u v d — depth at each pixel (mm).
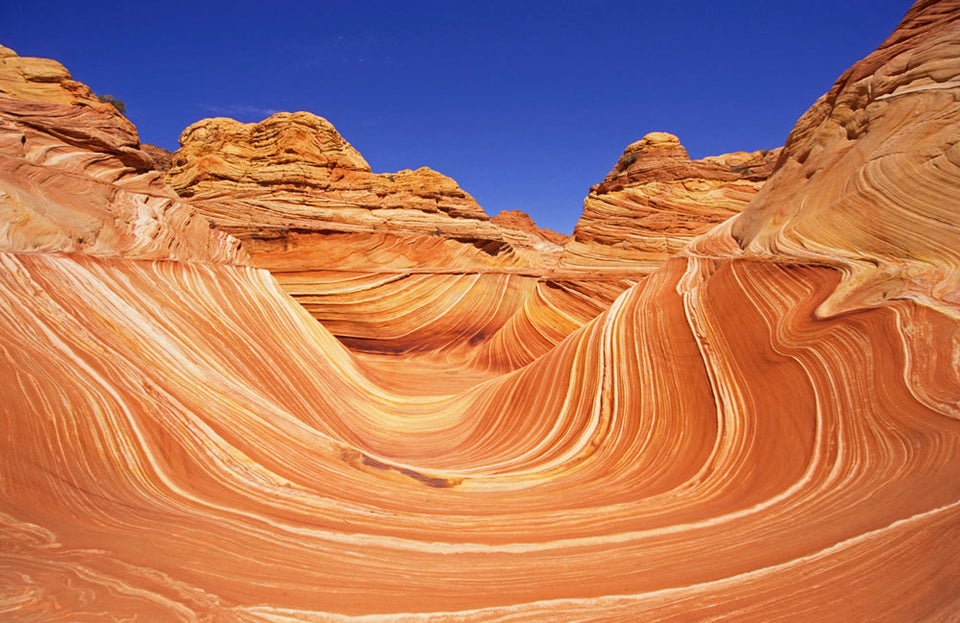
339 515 6012
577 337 12109
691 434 8008
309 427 9531
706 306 9961
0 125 11258
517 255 38844
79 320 7395
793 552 4406
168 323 9617
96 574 3744
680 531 5488
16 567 3562
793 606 3682
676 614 3844
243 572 4266
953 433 5051
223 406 8172
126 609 3455
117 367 6996
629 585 4359
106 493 4984
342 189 32188
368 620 3793
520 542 5512
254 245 28000
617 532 5691
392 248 30531
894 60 10906
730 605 3855
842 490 5344
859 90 11609
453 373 22547
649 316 10844
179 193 31234
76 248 9398
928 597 3297
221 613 3648
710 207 27484
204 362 9414
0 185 8367
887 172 9102
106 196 11875
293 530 5324
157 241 12430
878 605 3422
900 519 4316
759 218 12891
